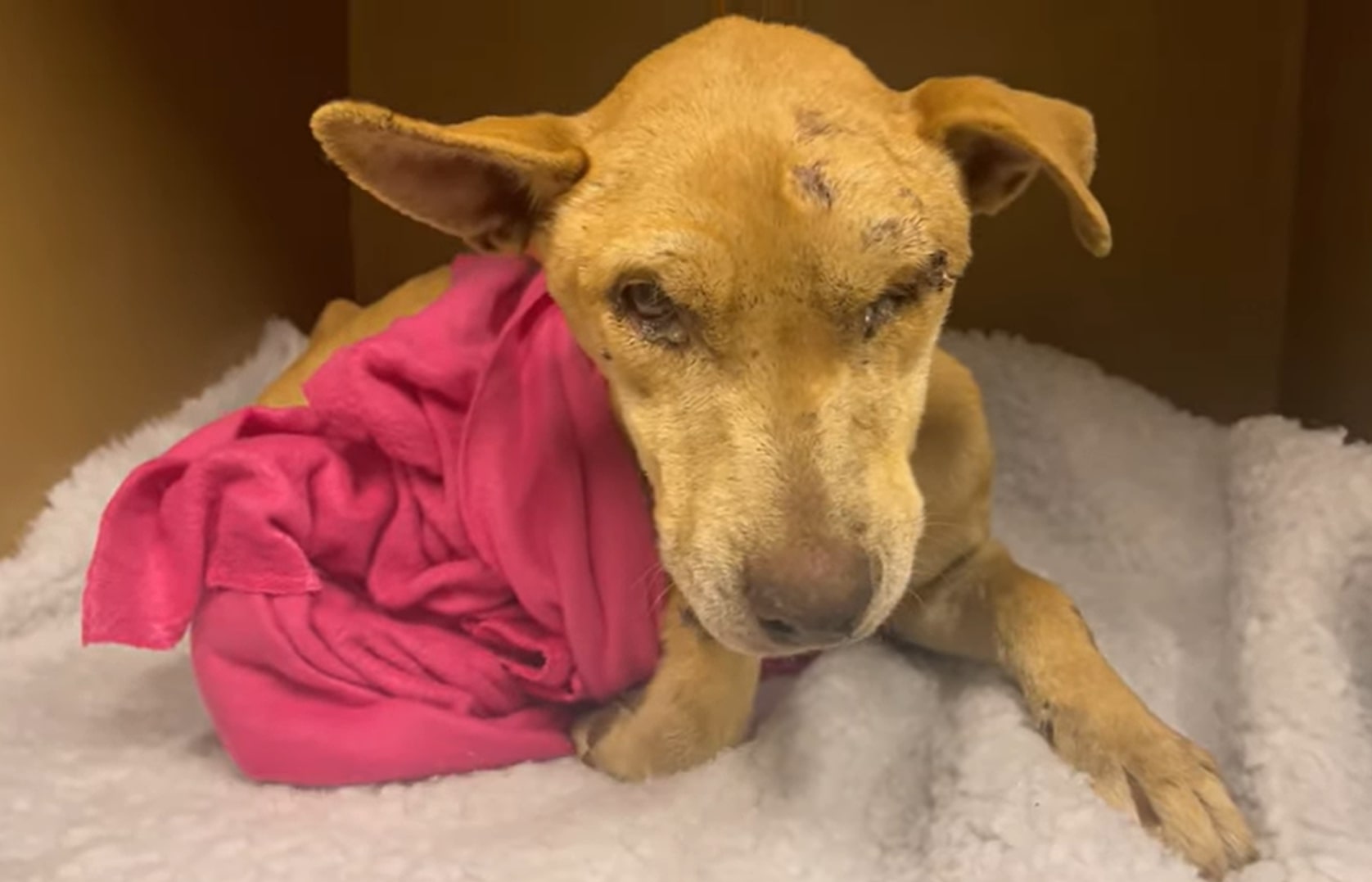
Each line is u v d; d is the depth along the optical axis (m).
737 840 0.34
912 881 0.33
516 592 0.40
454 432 0.41
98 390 0.49
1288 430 0.46
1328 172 0.52
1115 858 0.32
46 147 0.46
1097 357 0.60
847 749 0.37
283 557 0.37
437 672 0.39
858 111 0.33
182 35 0.53
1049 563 0.50
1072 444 0.53
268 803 0.37
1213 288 0.58
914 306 0.33
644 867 0.33
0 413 0.45
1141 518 0.50
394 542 0.40
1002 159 0.36
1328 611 0.39
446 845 0.34
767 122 0.32
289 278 0.62
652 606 0.39
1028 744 0.36
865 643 0.41
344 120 0.31
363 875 0.33
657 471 0.33
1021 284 0.60
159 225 0.52
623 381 0.34
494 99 0.64
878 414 0.32
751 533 0.30
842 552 0.30
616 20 0.62
